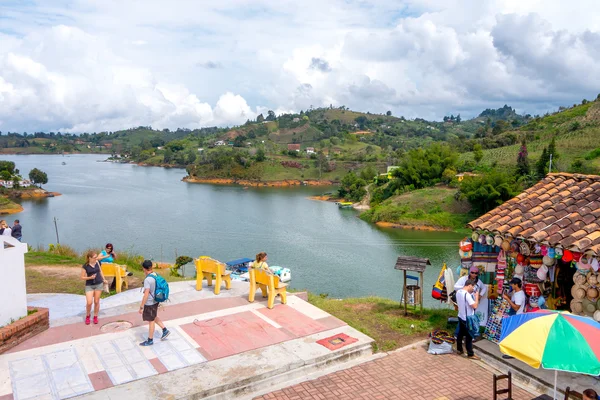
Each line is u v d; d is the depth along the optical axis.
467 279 9.35
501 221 9.41
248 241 52.38
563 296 8.84
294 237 54.97
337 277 37.62
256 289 11.69
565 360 5.25
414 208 66.81
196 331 9.21
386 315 11.43
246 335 9.07
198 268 12.15
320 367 8.20
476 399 7.15
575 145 84.19
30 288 13.14
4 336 8.06
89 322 9.51
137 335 8.95
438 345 9.06
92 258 9.40
